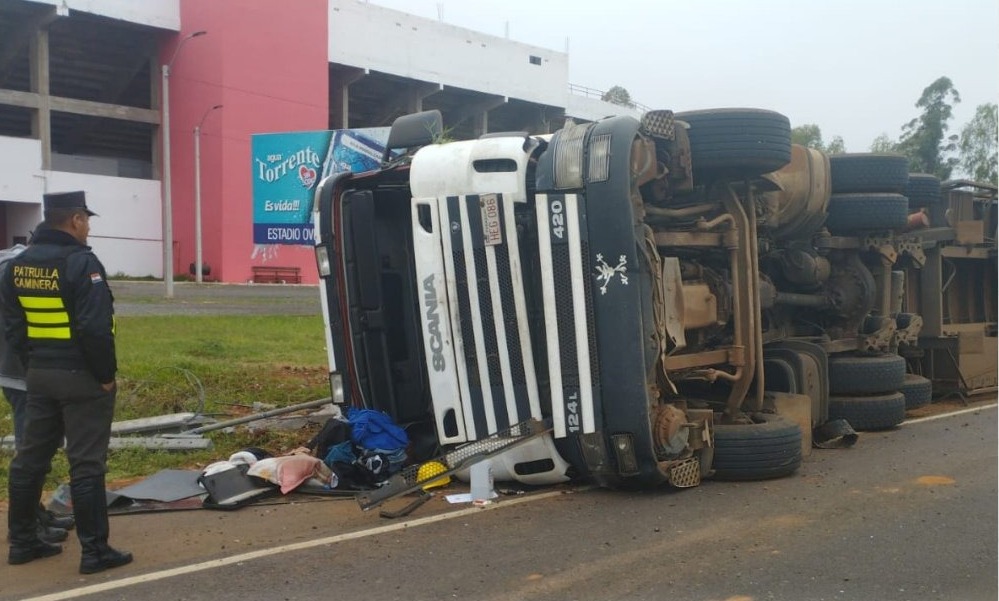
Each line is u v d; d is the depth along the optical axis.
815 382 8.26
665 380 6.21
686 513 5.77
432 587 4.48
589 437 5.94
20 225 37.88
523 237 6.07
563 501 6.07
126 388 9.80
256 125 39.69
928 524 5.54
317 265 7.04
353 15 42.75
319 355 13.61
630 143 5.86
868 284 9.30
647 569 4.72
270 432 8.29
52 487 6.51
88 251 4.80
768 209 7.93
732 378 7.00
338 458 6.52
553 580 4.57
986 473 6.97
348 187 7.03
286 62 40.34
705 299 6.95
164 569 4.77
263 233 20.91
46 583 4.59
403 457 6.55
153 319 17.86
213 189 39.50
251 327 17.16
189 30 39.75
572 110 53.31
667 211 6.65
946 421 9.67
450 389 6.24
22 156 36.66
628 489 6.35
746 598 4.32
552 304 5.93
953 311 11.64
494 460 6.26
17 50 38.38
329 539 5.26
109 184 39.56
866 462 7.42
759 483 6.62
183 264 41.00
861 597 4.33
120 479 6.83
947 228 10.59
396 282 7.03
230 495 6.04
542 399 6.11
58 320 4.72
